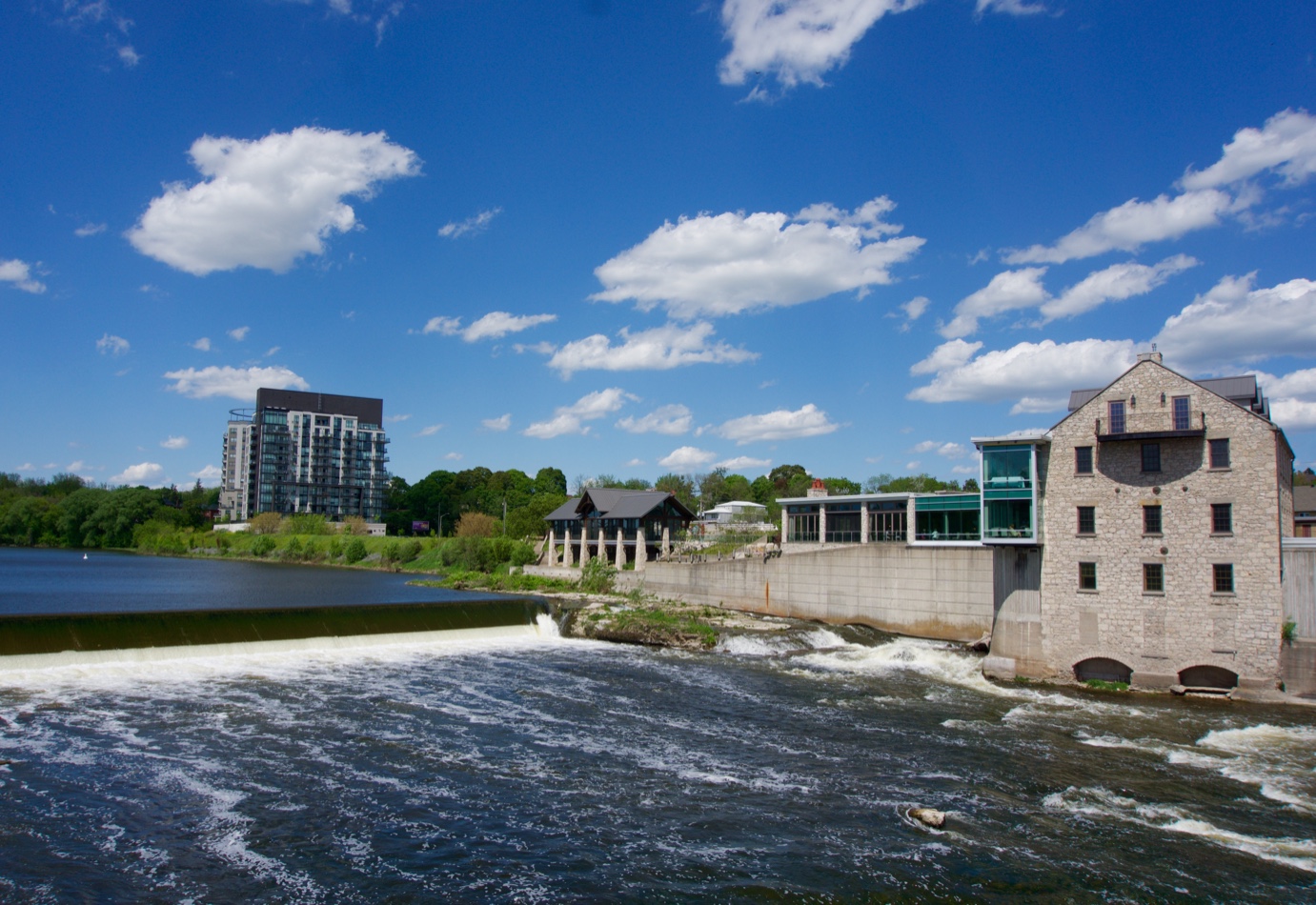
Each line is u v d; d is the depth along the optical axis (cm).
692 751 3256
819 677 4819
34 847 2208
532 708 3859
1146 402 4600
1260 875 2255
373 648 5306
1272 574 4234
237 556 17575
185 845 2253
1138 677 4538
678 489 17688
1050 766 3167
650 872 2181
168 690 3894
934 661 5294
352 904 1967
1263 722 3850
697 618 6341
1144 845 2439
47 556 16650
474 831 2416
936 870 2241
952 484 14475
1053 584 4816
